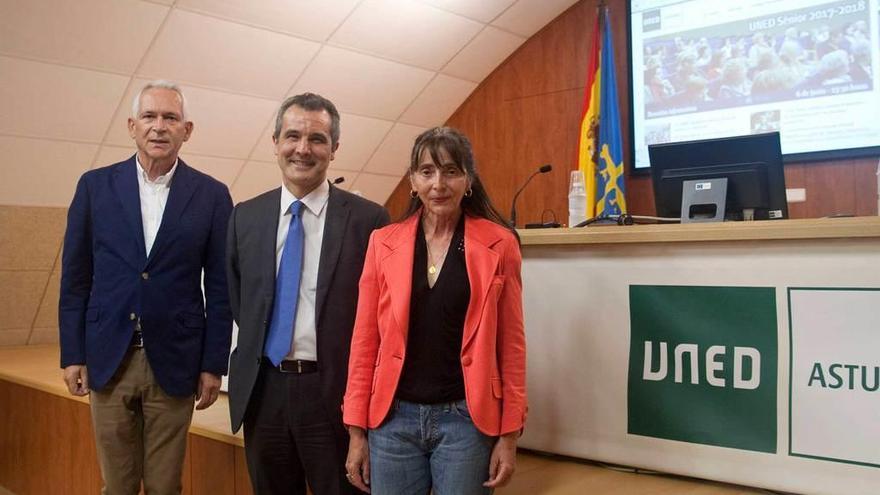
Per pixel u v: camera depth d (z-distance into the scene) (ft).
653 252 6.67
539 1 17.52
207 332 7.17
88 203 7.09
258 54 15.53
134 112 6.97
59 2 12.37
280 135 5.95
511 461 4.78
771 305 6.11
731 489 6.22
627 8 17.06
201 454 8.59
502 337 4.91
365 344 5.19
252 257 6.11
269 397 5.88
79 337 6.98
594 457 6.88
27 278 15.69
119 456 6.93
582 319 7.01
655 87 16.71
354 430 5.17
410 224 5.20
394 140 20.18
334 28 15.72
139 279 6.82
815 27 14.69
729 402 6.24
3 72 12.81
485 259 4.84
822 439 5.85
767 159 8.02
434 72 18.69
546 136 18.85
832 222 5.79
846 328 5.81
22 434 11.80
